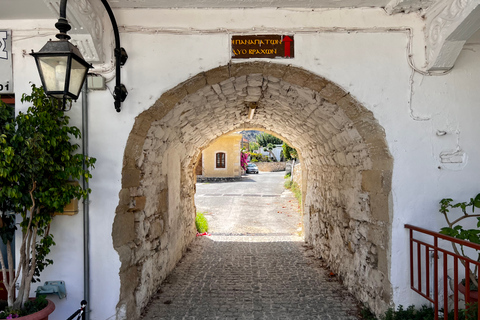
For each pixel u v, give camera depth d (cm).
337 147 416
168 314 338
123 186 297
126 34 294
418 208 293
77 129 270
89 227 291
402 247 291
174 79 295
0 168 219
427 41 291
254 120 609
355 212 376
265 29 294
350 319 325
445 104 296
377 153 316
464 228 292
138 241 337
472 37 292
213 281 434
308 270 479
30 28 296
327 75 294
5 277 252
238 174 2348
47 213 265
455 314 223
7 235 260
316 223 578
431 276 292
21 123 238
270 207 1163
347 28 294
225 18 295
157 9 295
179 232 529
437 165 294
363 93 295
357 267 370
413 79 296
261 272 471
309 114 409
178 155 513
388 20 295
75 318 291
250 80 353
